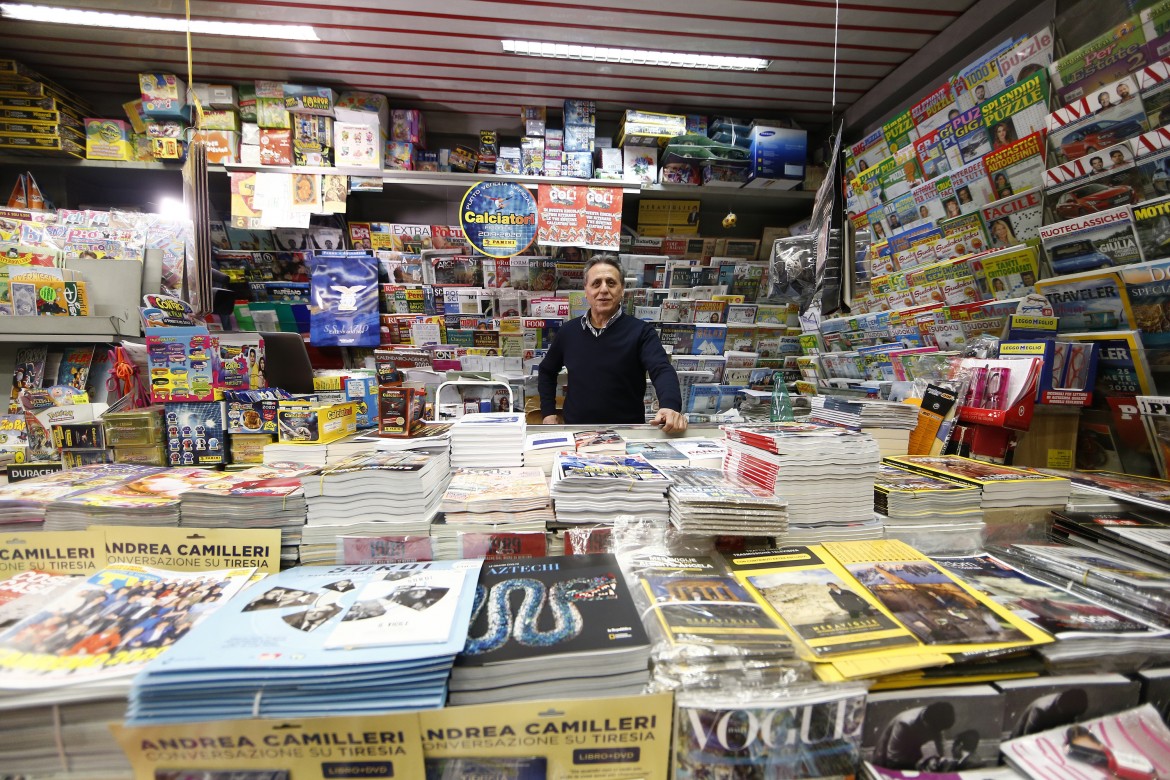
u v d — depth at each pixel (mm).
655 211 3150
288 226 2688
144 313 1285
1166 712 735
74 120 2668
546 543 957
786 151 2830
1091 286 1389
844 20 2252
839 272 2371
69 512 927
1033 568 988
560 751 650
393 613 724
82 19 2207
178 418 1234
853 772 671
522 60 2535
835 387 2215
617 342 2246
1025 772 664
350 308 2834
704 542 1003
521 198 2725
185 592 815
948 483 1149
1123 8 1327
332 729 613
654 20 2252
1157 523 1065
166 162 2699
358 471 938
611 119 3176
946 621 774
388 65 2588
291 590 792
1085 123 1367
